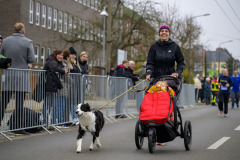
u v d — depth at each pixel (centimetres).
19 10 3484
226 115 1461
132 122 1205
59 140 816
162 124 643
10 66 898
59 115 1002
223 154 649
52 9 4012
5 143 772
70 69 1070
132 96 1436
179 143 780
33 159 610
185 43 3625
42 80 930
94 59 3444
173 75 718
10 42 904
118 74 1373
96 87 1177
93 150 697
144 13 3297
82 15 4581
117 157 626
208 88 2531
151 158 616
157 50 763
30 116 891
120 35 3353
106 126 1088
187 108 2041
